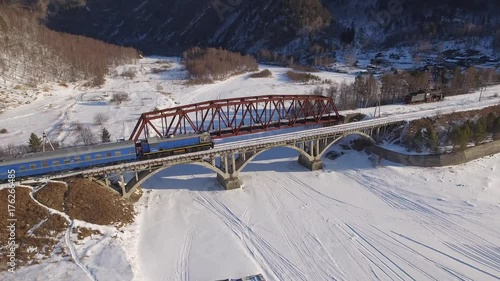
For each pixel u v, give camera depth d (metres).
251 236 51.66
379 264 46.41
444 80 110.06
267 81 138.88
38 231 45.69
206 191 63.25
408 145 72.75
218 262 46.38
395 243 50.12
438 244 49.75
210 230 52.88
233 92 122.81
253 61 168.88
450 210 56.88
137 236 50.91
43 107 101.50
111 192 56.72
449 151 70.88
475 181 64.50
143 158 59.69
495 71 123.00
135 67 166.62
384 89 102.06
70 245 44.91
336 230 53.03
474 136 72.69
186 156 59.22
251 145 63.28
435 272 44.94
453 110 83.19
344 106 95.06
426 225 53.84
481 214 55.59
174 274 44.34
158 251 48.28
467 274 44.53
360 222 54.88
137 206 58.16
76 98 111.19
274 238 51.22
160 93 120.06
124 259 43.81
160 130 87.44
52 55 135.25
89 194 52.38
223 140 82.31
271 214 56.84
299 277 44.16
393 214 56.84
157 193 62.34
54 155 53.16
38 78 117.88
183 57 195.38
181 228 53.28
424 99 92.81
